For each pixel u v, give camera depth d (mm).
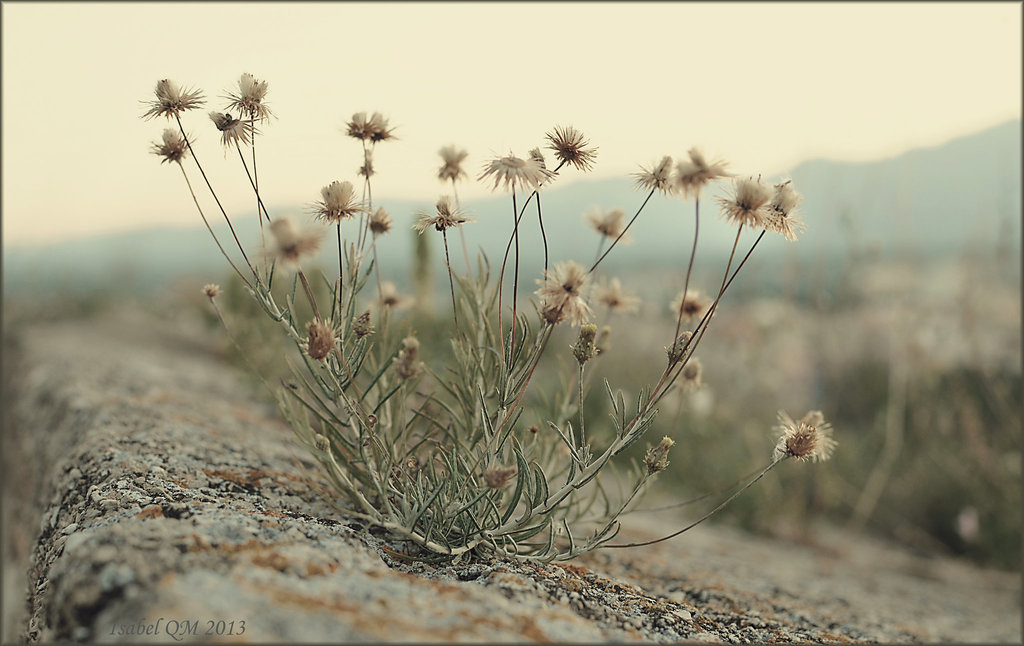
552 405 2445
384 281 2293
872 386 6477
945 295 5953
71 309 10680
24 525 3338
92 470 2021
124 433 2473
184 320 10391
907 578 4465
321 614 1113
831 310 6426
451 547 1784
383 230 1870
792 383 6453
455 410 2375
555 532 1910
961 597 4082
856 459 6055
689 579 2600
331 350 1636
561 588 1646
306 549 1449
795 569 3889
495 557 1847
